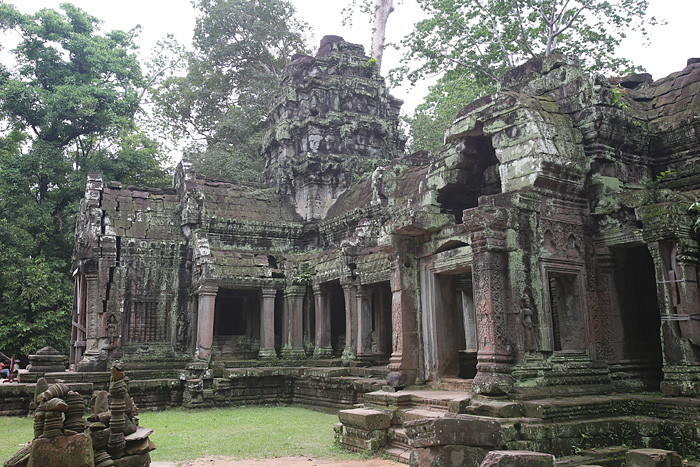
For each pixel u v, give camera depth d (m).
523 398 9.78
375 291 19.58
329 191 26.81
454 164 13.39
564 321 11.77
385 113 29.58
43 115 32.25
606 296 11.87
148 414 17.91
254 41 38.91
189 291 23.08
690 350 10.26
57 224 32.59
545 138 11.41
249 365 21.81
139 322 22.30
